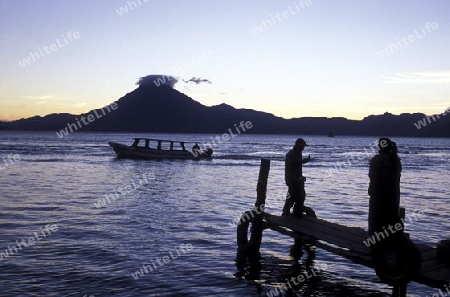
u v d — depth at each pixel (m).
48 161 51.75
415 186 32.25
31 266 10.07
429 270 7.04
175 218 16.88
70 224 15.10
